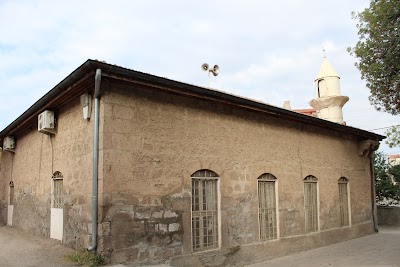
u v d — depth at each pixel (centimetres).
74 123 833
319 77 1927
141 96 784
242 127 1007
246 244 965
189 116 874
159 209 778
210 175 912
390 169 1984
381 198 1967
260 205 1037
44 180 1004
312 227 1215
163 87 795
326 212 1284
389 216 1836
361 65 1072
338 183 1378
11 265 686
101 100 727
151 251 748
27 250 827
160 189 786
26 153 1191
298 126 1207
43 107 949
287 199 1121
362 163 1544
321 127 1311
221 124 949
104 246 679
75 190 796
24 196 1176
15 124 1179
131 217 727
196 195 870
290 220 1120
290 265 945
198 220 864
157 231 766
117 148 727
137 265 714
